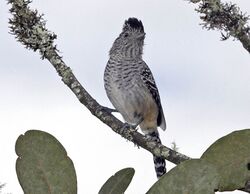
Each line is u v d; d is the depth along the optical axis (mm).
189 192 1953
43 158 2166
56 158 2168
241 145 2156
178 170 1977
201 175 1972
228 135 2174
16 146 2178
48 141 2174
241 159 2145
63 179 2154
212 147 2160
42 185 2139
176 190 1968
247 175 2127
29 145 2176
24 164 2160
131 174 2094
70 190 2148
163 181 1999
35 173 2152
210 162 2146
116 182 2104
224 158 2146
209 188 1955
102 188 2098
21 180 2152
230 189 2123
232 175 2125
